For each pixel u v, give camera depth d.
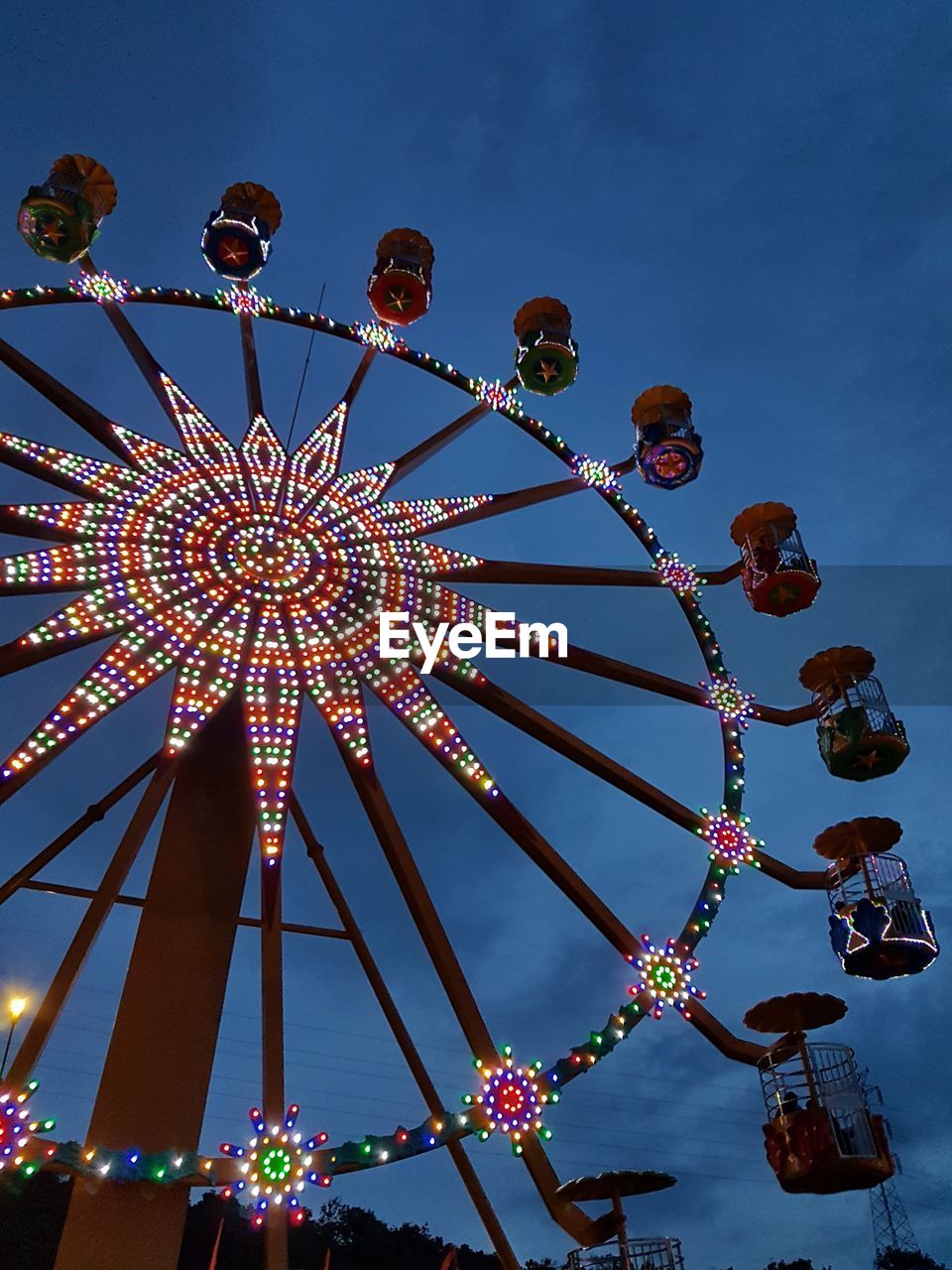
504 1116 13.72
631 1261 13.21
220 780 16.62
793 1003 14.59
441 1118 13.52
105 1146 13.55
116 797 17.61
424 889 15.59
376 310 22.45
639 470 22.62
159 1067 14.43
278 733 15.76
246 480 18.53
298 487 18.95
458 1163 16.44
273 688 16.27
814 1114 13.45
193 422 19.36
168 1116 14.12
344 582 17.92
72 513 16.69
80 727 14.53
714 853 17.30
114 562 16.44
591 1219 13.48
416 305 22.39
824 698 19.23
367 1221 47.41
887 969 15.77
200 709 15.48
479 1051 14.23
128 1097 14.13
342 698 16.83
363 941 18.61
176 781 16.64
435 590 18.78
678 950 16.02
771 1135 13.84
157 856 16.11
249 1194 12.45
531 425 22.41
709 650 20.17
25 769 13.89
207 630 16.30
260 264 21.38
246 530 17.77
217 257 21.19
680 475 22.44
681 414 22.72
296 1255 43.16
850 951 15.73
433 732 16.86
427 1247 47.88
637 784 17.72
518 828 16.48
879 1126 13.60
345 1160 12.91
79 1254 12.67
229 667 16.08
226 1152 12.67
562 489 21.62
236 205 21.52
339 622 17.45
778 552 20.41
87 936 13.09
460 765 16.67
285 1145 12.80
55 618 15.51
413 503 19.97
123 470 17.73
